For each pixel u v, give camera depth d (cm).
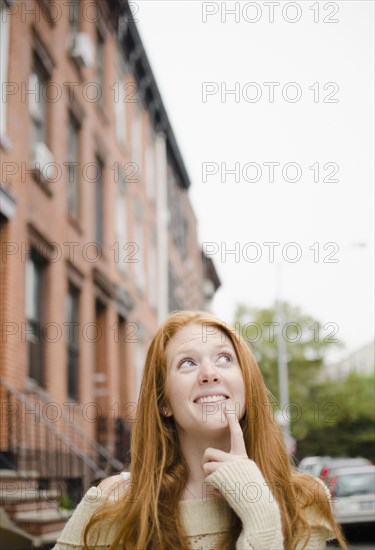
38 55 1147
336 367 4362
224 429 200
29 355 1060
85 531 195
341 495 1268
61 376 1154
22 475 827
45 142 1177
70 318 1291
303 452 3241
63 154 1248
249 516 182
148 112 2145
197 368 202
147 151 2116
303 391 3828
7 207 942
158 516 192
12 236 962
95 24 1558
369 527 1279
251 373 206
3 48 998
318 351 3997
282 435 210
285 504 197
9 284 938
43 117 1185
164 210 2214
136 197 1892
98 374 1481
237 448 192
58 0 1262
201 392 200
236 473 185
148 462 201
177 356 204
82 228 1339
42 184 1105
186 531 192
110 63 1664
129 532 193
